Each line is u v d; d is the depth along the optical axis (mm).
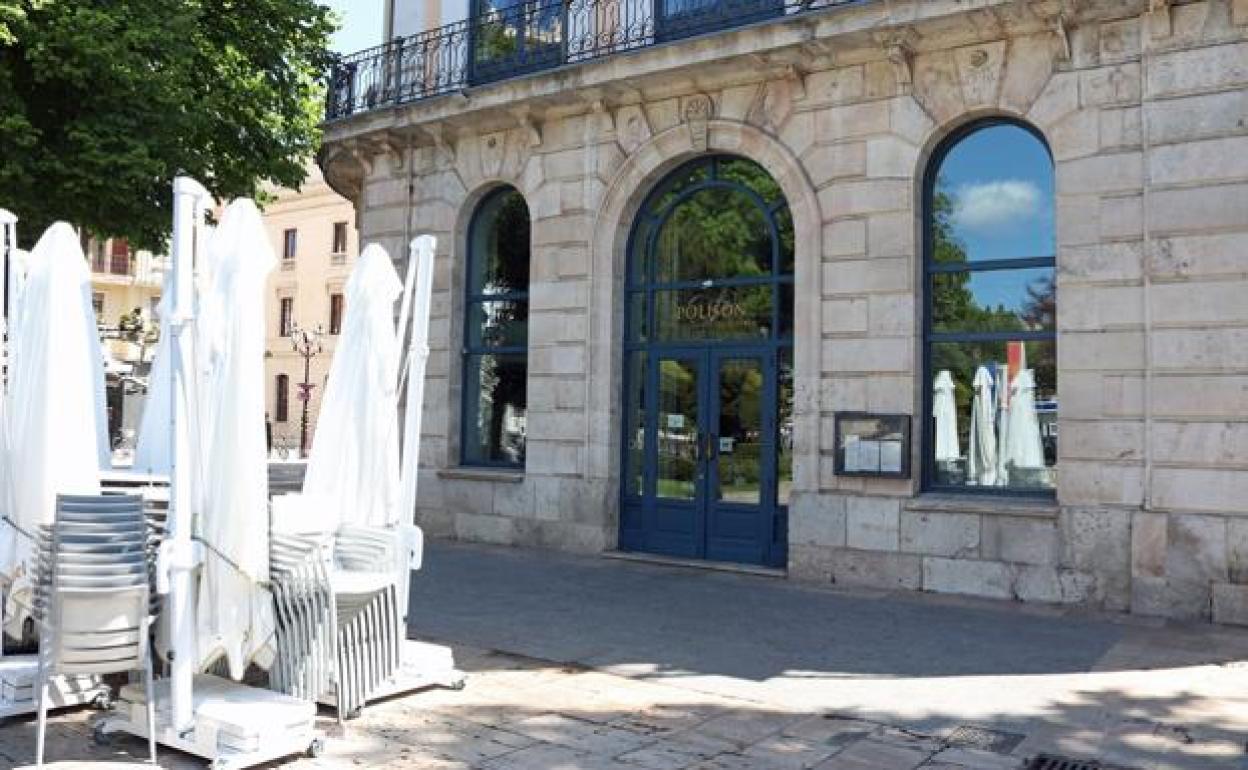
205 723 5121
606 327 12656
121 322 39125
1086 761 5406
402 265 14812
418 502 14281
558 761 5312
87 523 5148
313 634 5773
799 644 7949
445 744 5551
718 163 12289
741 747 5586
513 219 14141
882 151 10727
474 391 14344
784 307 11680
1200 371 8969
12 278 7113
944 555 10094
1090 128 9625
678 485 12320
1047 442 10055
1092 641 8078
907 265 10539
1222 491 8836
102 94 12500
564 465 12836
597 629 8422
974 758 5438
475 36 14312
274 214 49500
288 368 48688
